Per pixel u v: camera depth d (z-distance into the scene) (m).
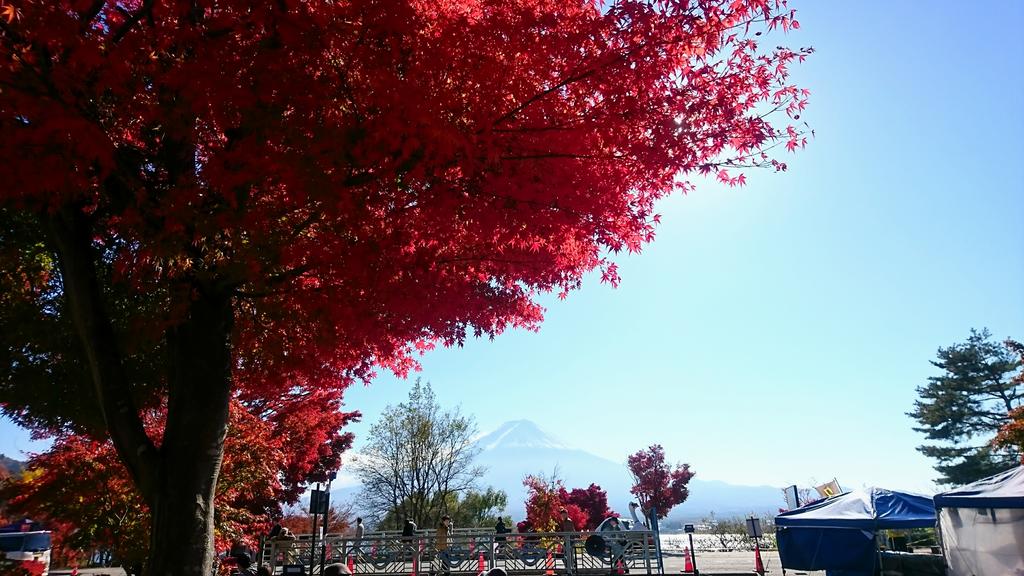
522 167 4.41
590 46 4.10
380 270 5.24
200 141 4.62
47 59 3.97
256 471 10.41
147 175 5.59
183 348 5.30
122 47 3.93
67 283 5.31
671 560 22.22
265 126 4.12
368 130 4.15
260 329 7.14
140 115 4.59
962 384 46.50
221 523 9.94
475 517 32.53
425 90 4.00
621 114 4.26
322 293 5.96
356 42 4.08
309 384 8.70
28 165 3.71
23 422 7.68
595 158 4.57
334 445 24.89
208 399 5.20
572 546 14.54
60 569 22.02
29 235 6.63
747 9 4.16
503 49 4.19
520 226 4.93
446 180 4.59
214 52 4.02
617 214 5.06
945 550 11.68
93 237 6.38
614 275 6.77
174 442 5.01
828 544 14.04
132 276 5.39
